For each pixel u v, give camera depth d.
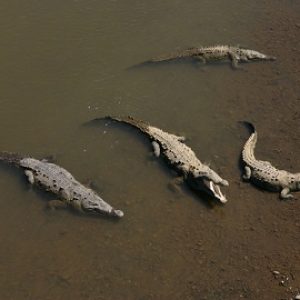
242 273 11.43
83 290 11.24
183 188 13.12
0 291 11.24
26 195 13.03
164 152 13.75
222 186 13.09
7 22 17.97
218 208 12.66
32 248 12.02
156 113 15.18
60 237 12.20
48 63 16.61
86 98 15.57
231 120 14.90
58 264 11.71
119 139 14.44
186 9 18.91
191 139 14.36
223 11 18.91
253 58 16.83
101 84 16.03
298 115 14.98
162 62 16.75
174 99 15.62
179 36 17.77
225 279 11.34
